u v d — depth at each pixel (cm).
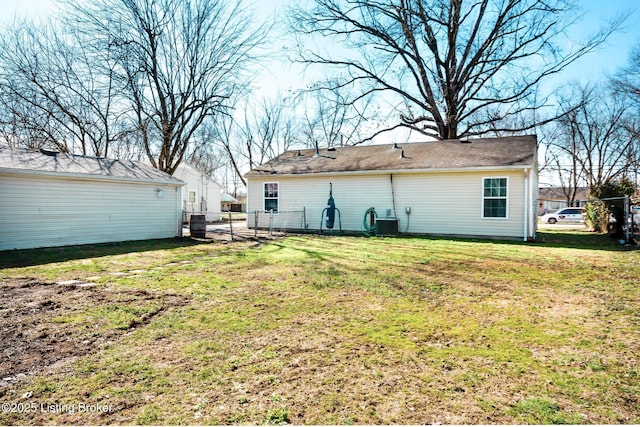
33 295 493
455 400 235
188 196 2559
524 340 335
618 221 1205
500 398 237
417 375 269
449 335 347
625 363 287
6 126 1559
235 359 297
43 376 270
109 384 258
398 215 1349
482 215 1217
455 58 1909
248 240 1202
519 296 486
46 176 955
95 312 418
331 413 221
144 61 1645
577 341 331
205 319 395
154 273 641
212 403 233
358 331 359
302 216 1541
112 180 1115
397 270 660
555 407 226
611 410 222
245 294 498
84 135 1722
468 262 743
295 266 705
